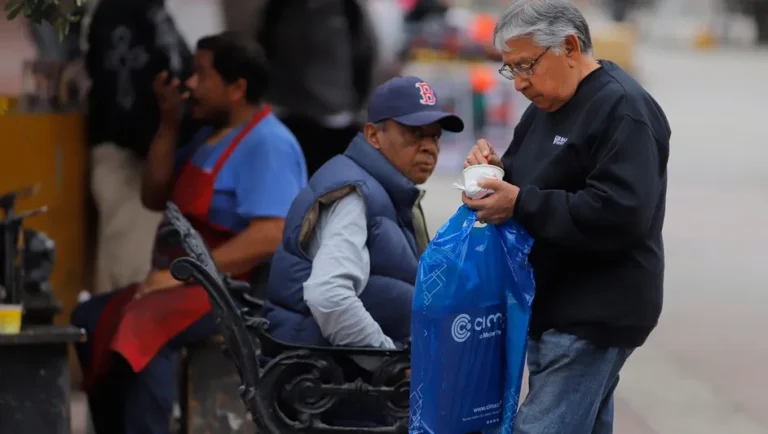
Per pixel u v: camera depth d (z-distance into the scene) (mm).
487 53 64250
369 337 14773
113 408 19094
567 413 13367
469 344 13211
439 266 13102
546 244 13477
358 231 14945
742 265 38812
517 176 13703
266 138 18109
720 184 56906
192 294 17891
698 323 30984
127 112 22859
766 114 90188
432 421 13203
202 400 18188
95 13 22812
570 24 13023
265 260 17938
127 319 17766
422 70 58312
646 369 26547
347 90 26516
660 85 109625
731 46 170625
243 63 18375
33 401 14633
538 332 13727
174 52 23016
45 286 16406
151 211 21391
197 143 20000
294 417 15312
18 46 22312
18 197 16984
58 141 22375
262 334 14945
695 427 22266
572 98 13219
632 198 12531
